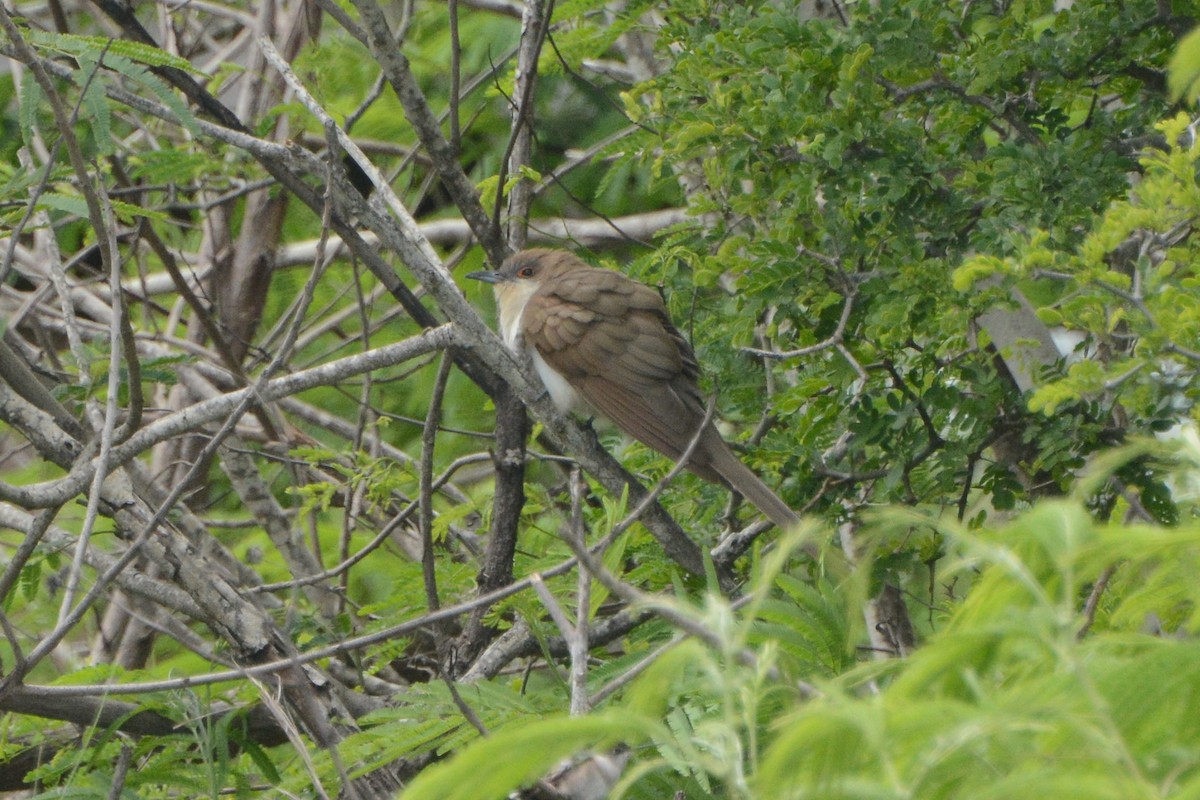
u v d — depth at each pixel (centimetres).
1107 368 877
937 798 289
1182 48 338
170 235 1638
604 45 1302
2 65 1559
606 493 1005
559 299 1179
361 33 1112
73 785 911
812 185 1000
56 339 1648
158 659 1370
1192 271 762
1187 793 256
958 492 1095
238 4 1920
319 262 809
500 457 1109
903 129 1010
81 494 925
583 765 630
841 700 289
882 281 995
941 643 309
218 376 1574
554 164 1744
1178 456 379
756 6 1190
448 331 949
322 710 928
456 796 303
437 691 824
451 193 1196
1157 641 323
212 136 905
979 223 956
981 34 1111
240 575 1145
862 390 1030
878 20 1008
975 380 1020
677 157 1100
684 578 1008
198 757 947
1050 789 260
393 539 1434
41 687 751
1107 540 319
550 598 625
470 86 1582
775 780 290
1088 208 928
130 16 1195
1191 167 666
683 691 563
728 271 1073
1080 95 1103
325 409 1719
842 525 1059
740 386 1184
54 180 879
